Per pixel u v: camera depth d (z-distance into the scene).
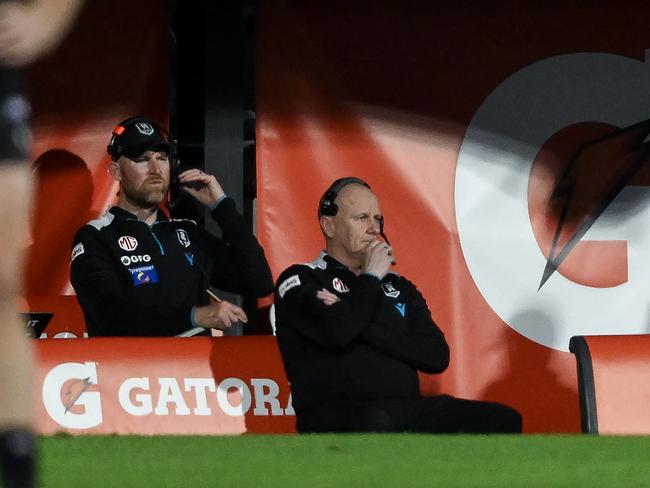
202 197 24.47
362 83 28.31
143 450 14.17
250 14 29.77
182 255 23.62
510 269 28.50
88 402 21.55
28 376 8.37
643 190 28.88
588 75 28.84
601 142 28.84
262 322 27.98
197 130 29.91
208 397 21.95
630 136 28.86
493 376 28.36
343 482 11.78
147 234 23.47
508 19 28.69
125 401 21.67
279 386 22.16
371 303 20.70
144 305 22.92
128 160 23.47
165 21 28.27
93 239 23.19
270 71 28.16
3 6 8.36
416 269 28.28
